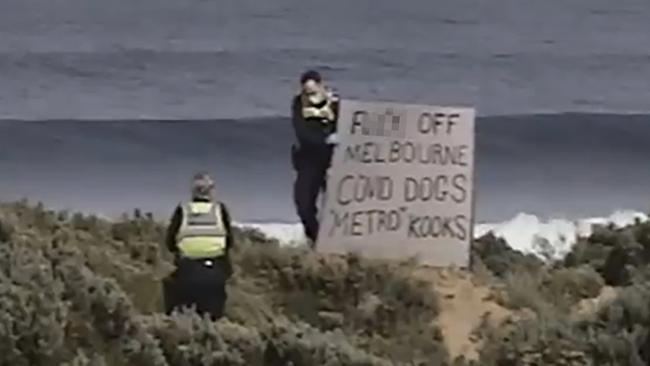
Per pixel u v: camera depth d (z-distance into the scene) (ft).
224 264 84.79
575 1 588.50
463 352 85.87
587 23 557.33
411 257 100.37
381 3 583.99
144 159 270.26
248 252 97.76
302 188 101.71
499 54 499.51
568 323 79.20
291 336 72.43
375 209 100.78
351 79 456.04
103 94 393.29
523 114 349.20
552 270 107.04
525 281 98.89
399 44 518.37
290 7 588.09
